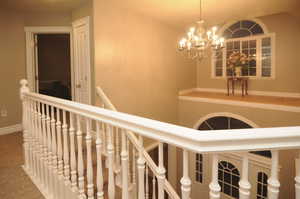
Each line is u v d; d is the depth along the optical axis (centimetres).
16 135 427
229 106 505
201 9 422
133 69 425
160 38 489
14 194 229
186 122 576
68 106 167
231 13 443
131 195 233
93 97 369
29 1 372
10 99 440
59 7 405
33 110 246
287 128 86
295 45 498
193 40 346
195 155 479
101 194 148
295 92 506
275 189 84
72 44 445
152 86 477
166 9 419
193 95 568
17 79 446
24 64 455
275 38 523
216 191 85
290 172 412
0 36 418
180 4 400
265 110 455
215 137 81
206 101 538
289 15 500
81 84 407
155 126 99
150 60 466
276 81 530
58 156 198
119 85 398
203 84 646
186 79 604
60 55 809
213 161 85
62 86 712
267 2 388
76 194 179
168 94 533
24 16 447
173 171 503
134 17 421
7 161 307
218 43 338
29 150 271
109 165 136
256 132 83
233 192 493
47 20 448
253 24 558
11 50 434
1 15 417
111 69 381
